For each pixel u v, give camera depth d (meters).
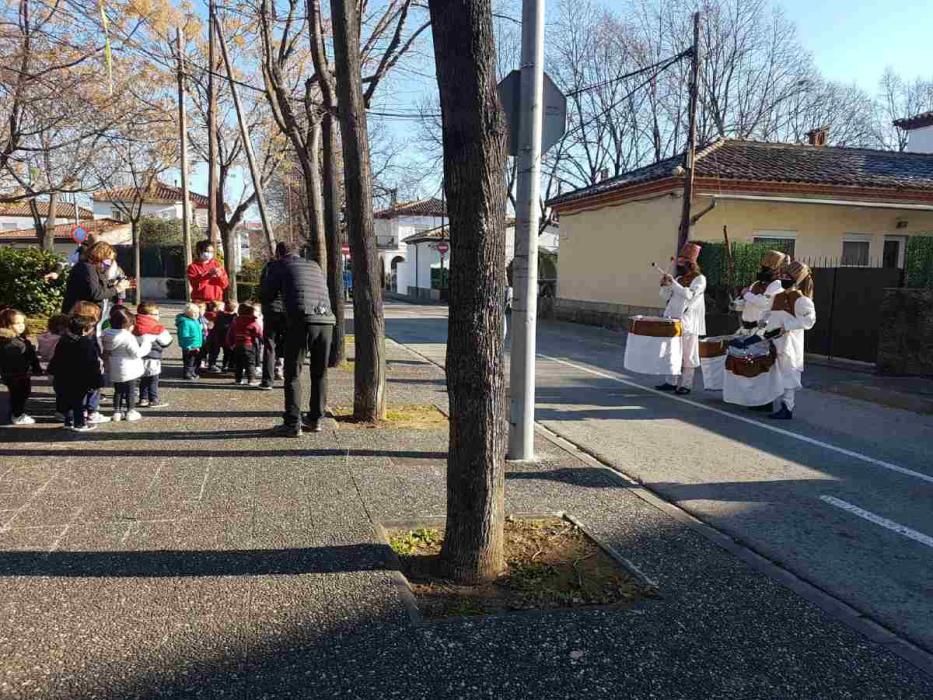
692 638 3.39
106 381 7.00
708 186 16.98
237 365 9.34
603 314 21.05
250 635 3.25
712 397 9.95
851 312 13.38
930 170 20.05
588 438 7.47
